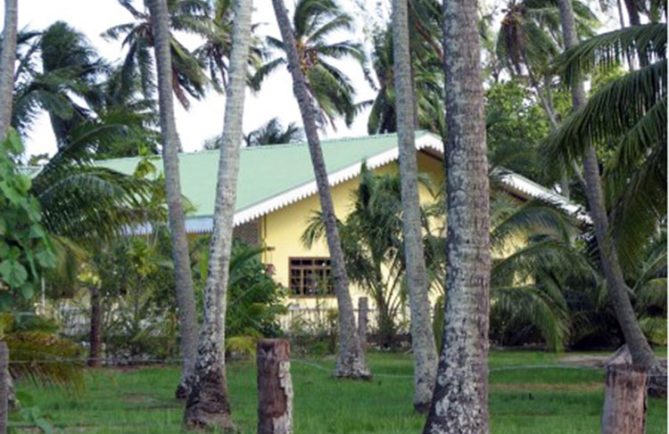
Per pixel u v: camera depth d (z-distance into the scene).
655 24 16.91
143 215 19.58
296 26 44.25
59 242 17.44
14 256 7.89
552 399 18.70
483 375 10.86
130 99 46.94
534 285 26.31
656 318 28.47
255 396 18.98
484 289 10.92
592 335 32.22
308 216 32.97
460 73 11.13
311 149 23.47
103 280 24.78
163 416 15.87
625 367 8.16
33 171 20.31
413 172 17.16
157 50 18.16
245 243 29.39
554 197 26.12
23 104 39.94
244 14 14.98
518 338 32.66
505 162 23.77
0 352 8.30
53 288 21.77
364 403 18.02
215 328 14.66
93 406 17.11
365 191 28.44
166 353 25.64
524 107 39.56
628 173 16.98
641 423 8.05
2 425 8.27
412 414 16.42
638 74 16.48
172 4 44.72
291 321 29.20
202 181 34.62
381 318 30.20
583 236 26.31
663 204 17.03
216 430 14.30
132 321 25.67
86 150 18.16
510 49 30.61
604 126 16.81
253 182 33.16
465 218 10.93
